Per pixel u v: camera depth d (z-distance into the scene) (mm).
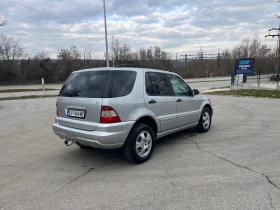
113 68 4129
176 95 5270
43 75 45375
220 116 8891
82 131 4047
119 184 3523
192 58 66000
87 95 4098
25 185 3564
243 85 22531
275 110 10055
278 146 5105
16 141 6113
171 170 3973
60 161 4566
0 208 2939
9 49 43719
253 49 65875
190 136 6074
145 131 4359
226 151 4848
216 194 3145
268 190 3213
